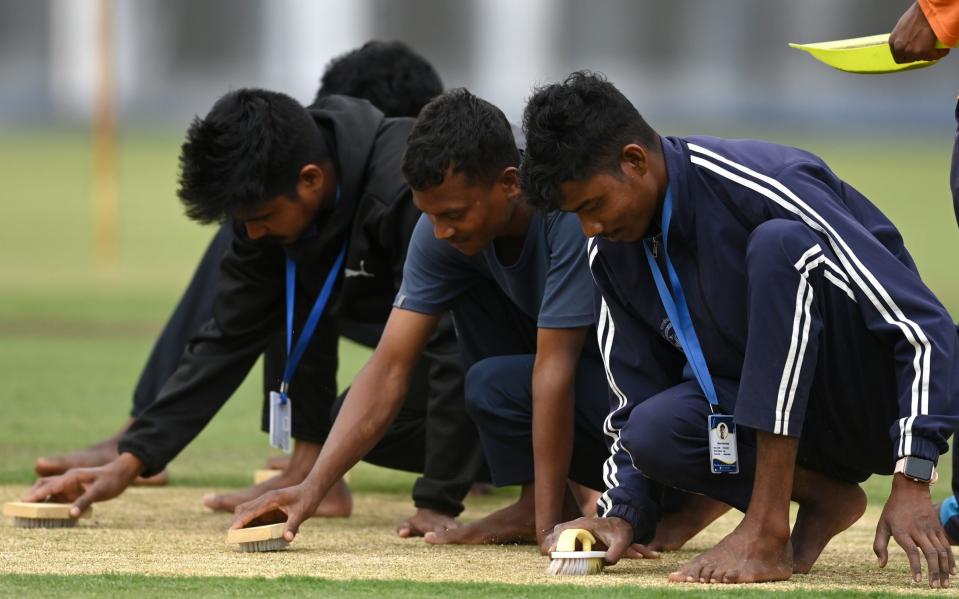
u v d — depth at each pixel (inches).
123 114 4923.7
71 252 2119.8
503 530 515.8
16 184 3164.4
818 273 422.9
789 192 432.8
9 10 5088.6
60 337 1286.9
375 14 4995.1
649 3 4990.2
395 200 540.1
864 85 4945.9
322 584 413.1
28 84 5083.7
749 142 452.4
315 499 494.3
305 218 539.5
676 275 446.3
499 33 4985.2
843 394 440.1
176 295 1642.5
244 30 5049.2
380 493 685.9
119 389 994.7
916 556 401.1
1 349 1199.6
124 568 445.7
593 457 516.4
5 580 419.2
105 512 593.3
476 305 530.3
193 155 516.1
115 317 1438.2
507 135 469.1
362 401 502.9
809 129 4709.6
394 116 687.7
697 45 5000.0
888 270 422.0
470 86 4940.9
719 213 439.2
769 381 414.3
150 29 5039.4
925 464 403.9
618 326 466.9
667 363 470.9
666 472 441.7
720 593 400.2
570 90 426.3
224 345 576.7
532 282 498.3
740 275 439.2
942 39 469.4
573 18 5000.0
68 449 761.0
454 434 545.6
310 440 612.1
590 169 421.4
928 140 4485.7
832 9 4965.6
